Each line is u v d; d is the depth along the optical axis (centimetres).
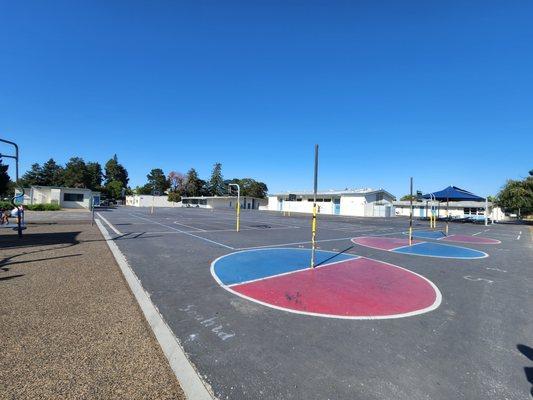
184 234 1656
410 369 360
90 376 324
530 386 332
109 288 627
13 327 433
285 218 3612
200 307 547
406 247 1403
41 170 9025
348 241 1565
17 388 299
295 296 622
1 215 1894
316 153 860
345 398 304
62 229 1755
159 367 347
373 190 5088
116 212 3969
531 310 576
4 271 750
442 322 506
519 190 3969
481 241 1781
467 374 353
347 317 516
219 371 346
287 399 300
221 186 10462
